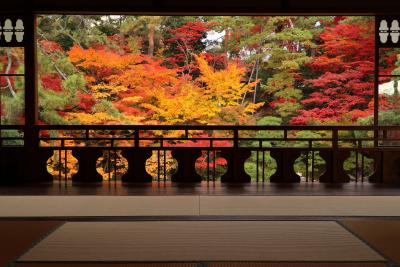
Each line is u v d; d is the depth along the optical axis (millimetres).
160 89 11727
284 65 12180
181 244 3629
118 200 5449
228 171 6973
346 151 6977
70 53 11750
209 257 3307
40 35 12375
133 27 12578
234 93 12188
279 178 6973
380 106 11664
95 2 6910
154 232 3988
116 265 3137
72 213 4730
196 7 6902
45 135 11688
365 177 11750
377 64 7090
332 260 3236
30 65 6988
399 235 3883
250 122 12102
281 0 6938
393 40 7043
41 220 4422
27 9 6910
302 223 4316
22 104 10781
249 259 3262
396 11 6902
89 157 6977
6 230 4035
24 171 6996
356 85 11773
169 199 5512
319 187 6488
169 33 12875
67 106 11703
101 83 11898
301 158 12047
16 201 5395
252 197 5648
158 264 3162
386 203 5270
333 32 12008
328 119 11805
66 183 6809
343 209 4934
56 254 3363
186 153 6953
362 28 11820
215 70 12797
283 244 3627
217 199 5512
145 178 6988
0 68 10688
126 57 11852
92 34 12430
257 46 12750
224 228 4133
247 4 6957
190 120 12062
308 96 12672
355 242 3680
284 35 12430
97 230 4055
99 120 11562
